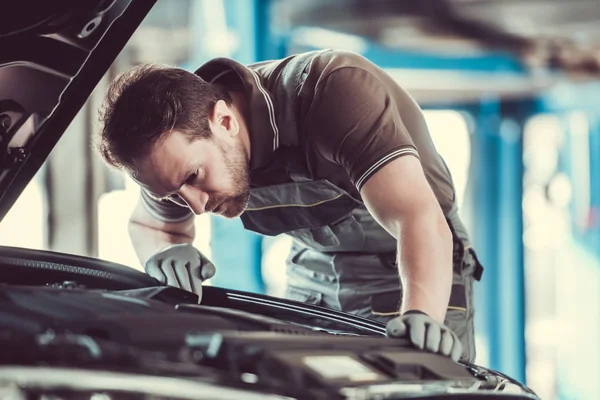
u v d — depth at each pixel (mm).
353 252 2119
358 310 2148
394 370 1195
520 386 1327
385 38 7848
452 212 2084
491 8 7480
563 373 9250
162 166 1609
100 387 975
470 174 8781
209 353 1130
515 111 8758
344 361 1171
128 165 1636
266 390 1043
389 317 2121
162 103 1598
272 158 1826
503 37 8055
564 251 9680
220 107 1673
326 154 1736
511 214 8805
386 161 1636
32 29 1600
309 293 2236
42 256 1837
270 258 6496
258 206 1969
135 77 1665
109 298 1400
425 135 1990
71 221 6129
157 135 1584
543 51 8273
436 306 1521
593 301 9500
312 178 1840
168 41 6750
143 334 1192
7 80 1673
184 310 1365
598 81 8781
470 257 2119
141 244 2184
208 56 6535
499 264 8805
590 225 9750
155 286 1769
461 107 8695
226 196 1694
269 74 1843
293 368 1109
